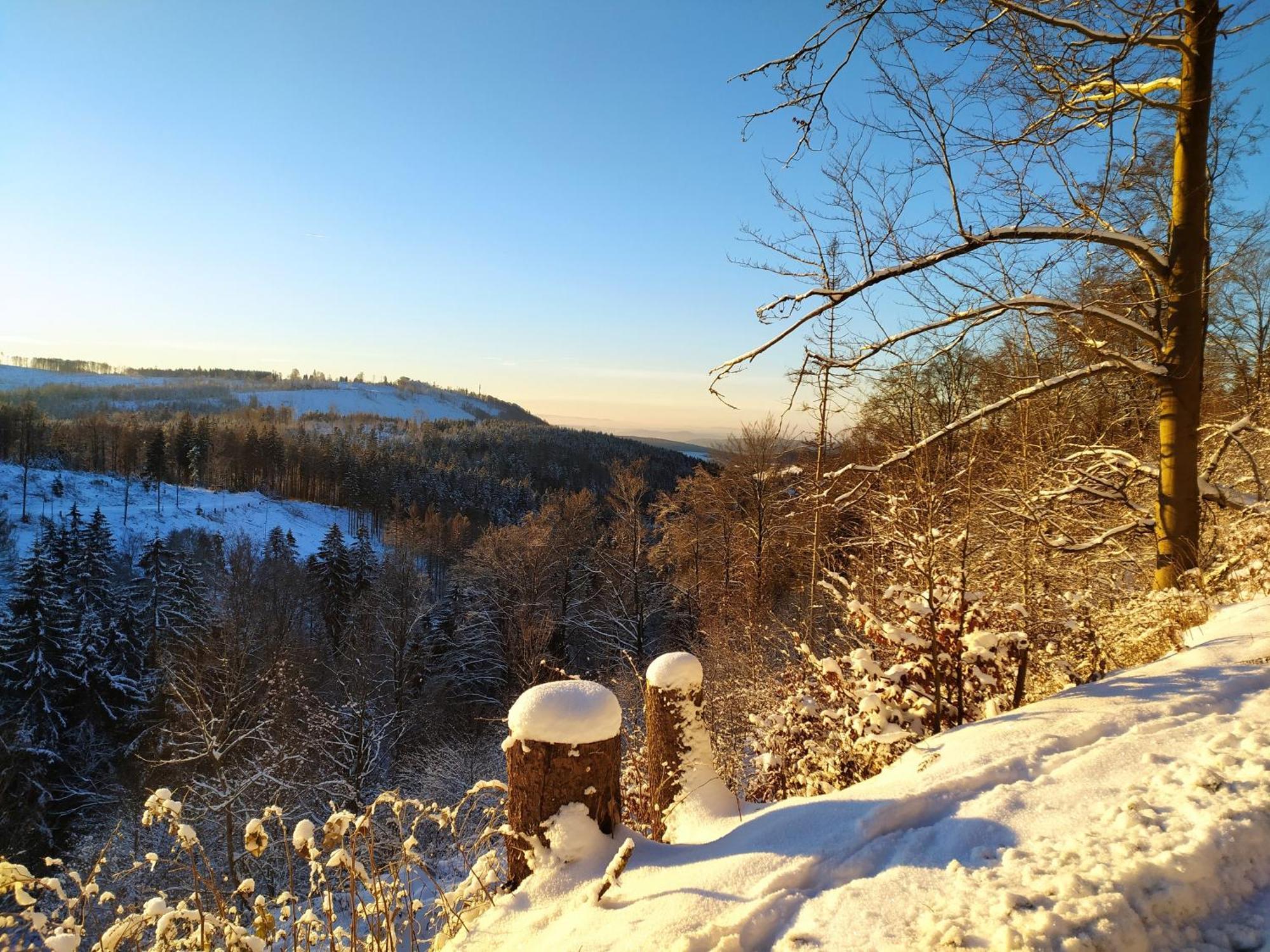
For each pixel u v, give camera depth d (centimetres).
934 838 288
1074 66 656
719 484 2578
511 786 341
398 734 2444
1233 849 254
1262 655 442
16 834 2123
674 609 3139
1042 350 876
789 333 725
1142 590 738
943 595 532
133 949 321
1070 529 930
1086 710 395
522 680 2895
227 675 2208
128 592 3294
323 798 1972
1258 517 634
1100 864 249
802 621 953
